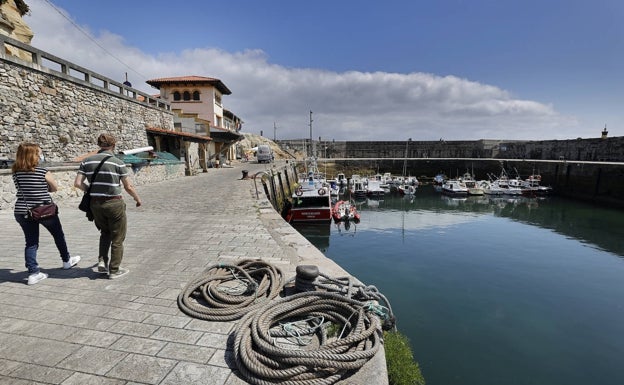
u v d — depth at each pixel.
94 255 5.45
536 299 11.75
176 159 23.83
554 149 47.00
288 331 3.14
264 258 5.41
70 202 11.31
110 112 17.03
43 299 3.78
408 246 19.05
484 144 58.50
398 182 50.75
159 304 3.71
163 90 38.09
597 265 15.79
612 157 37.50
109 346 2.91
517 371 7.54
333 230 23.41
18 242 6.14
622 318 10.31
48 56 12.71
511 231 23.23
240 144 62.72
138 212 9.89
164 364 2.68
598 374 7.49
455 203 37.28
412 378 3.23
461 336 9.04
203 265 5.05
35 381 2.44
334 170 60.22
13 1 17.55
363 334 2.98
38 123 12.05
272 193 22.78
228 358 2.78
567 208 32.06
